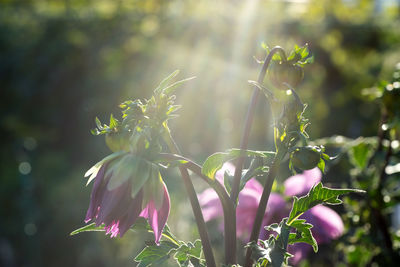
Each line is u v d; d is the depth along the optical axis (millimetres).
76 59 6129
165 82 1199
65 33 6230
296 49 1356
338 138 2361
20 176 6090
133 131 1192
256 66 5559
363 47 6188
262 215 1288
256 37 5641
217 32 5684
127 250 4871
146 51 5891
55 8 6883
